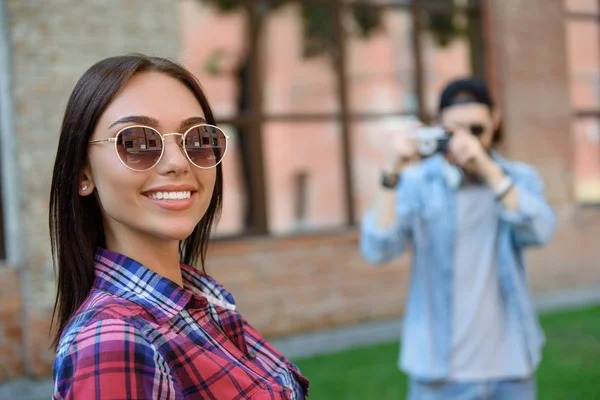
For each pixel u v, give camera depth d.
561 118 7.39
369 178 6.69
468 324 2.49
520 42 7.17
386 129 6.76
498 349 2.49
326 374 4.66
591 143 7.90
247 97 6.14
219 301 1.32
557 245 7.36
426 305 2.56
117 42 5.14
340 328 6.14
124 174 1.08
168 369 1.00
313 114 6.42
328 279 6.17
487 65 7.12
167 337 1.03
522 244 2.58
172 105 1.13
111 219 1.15
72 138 1.11
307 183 6.39
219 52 6.03
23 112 4.80
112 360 0.94
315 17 6.44
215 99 6.00
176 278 1.21
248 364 1.18
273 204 6.23
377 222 2.68
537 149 7.23
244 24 6.14
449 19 7.05
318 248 6.14
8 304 4.80
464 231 2.55
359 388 4.31
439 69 7.01
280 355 1.36
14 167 4.83
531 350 2.51
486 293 2.51
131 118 1.09
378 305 6.41
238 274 5.74
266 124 6.20
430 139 2.60
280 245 5.96
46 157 4.86
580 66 7.86
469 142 2.48
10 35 4.78
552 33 7.36
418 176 2.63
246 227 6.10
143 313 1.05
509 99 7.09
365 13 6.64
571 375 4.50
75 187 1.12
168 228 1.10
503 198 2.46
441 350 2.49
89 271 1.15
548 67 7.32
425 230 2.59
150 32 5.27
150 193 1.11
